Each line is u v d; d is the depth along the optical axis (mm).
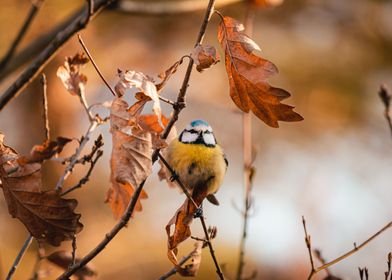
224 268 6188
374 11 15172
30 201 4020
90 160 4305
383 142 15711
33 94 13750
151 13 6949
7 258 12320
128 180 3709
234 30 4188
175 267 4453
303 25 15031
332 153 16016
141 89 3871
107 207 14094
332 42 15156
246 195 6172
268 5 7055
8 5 11211
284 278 14086
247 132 6535
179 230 4406
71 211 4074
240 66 4188
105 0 5117
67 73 4762
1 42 11227
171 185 5801
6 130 14211
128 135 3787
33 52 7023
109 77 13781
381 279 14469
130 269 13406
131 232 13891
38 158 3986
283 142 15922
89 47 13320
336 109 15078
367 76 15078
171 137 5242
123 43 13805
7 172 3967
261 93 4156
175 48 14359
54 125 13672
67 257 5242
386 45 15227
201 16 14008
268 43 14672
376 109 15219
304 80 14844
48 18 11273
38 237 4133
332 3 14961
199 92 14930
